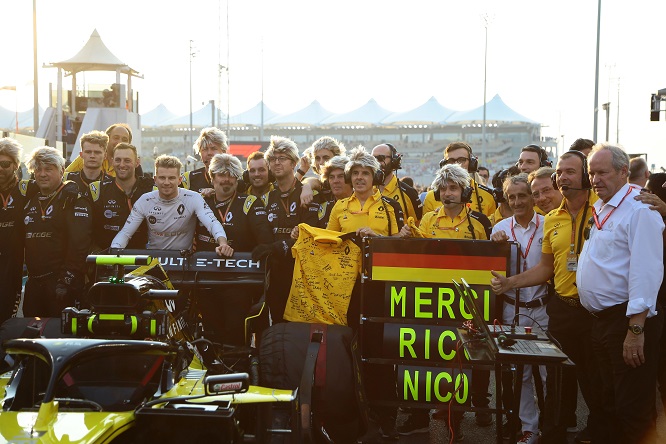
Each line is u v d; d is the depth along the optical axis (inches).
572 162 224.2
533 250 250.4
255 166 307.7
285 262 261.6
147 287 199.2
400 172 3860.7
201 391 173.3
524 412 238.7
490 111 3619.6
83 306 275.0
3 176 281.6
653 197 202.5
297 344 214.2
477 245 231.1
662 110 652.1
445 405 226.1
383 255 232.7
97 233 294.7
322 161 333.4
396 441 244.2
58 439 137.9
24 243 290.0
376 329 234.8
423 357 228.4
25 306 282.5
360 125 3713.1
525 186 249.3
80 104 1147.9
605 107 1386.6
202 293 259.1
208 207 277.6
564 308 229.5
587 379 233.9
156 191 276.7
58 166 277.0
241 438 165.6
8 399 162.6
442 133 3850.9
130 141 338.6
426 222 274.1
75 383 169.2
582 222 224.8
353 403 209.3
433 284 231.0
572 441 243.3
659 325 204.4
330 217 271.6
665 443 240.7
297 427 178.7
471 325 212.1
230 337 258.1
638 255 199.0
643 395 202.7
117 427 146.9
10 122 1849.2
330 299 240.5
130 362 172.7
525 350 186.9
